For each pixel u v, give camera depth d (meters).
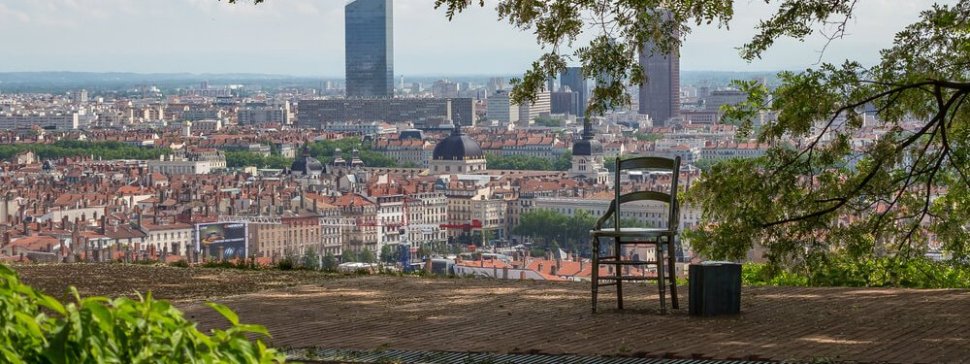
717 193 39.62
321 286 32.34
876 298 28.53
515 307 27.80
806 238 39.16
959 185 40.69
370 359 19.80
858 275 39.59
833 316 25.47
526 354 20.70
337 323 25.36
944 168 39.84
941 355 20.36
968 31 37.69
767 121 39.84
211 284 33.06
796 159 39.38
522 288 31.56
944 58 38.16
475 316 26.28
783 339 22.38
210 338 7.98
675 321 25.05
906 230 40.66
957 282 40.09
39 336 7.54
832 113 38.41
